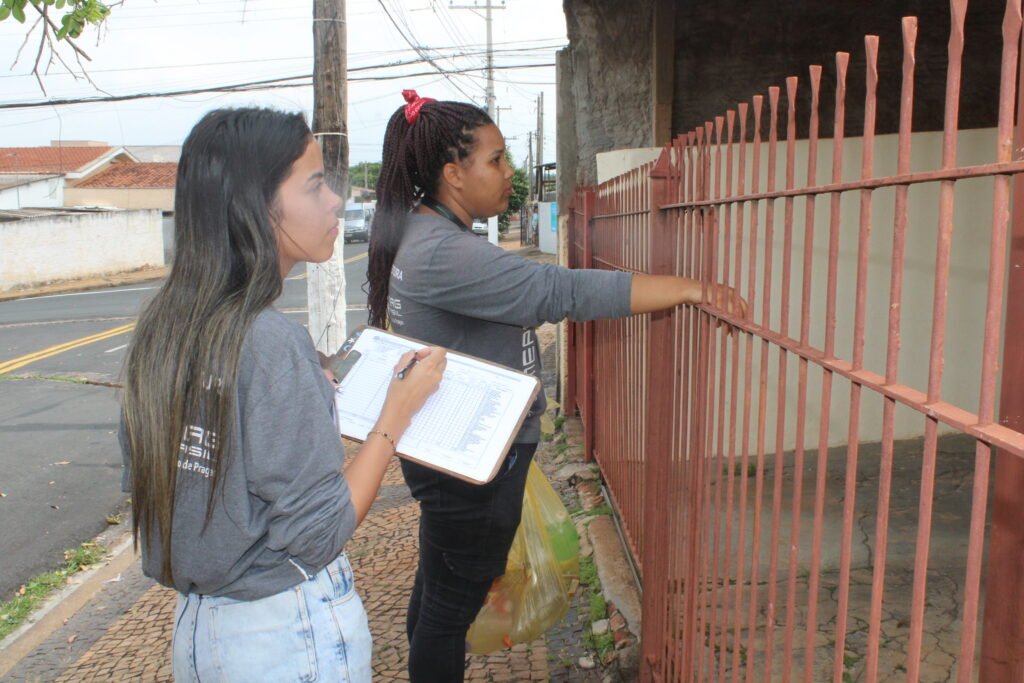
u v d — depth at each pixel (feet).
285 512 4.33
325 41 27.02
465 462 5.50
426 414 5.67
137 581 14.73
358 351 5.96
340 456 4.57
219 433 4.24
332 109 27.50
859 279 3.82
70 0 13.05
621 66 16.21
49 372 35.06
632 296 6.36
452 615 7.77
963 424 2.94
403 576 12.73
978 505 2.92
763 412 5.14
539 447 18.60
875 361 13.66
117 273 90.74
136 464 4.42
